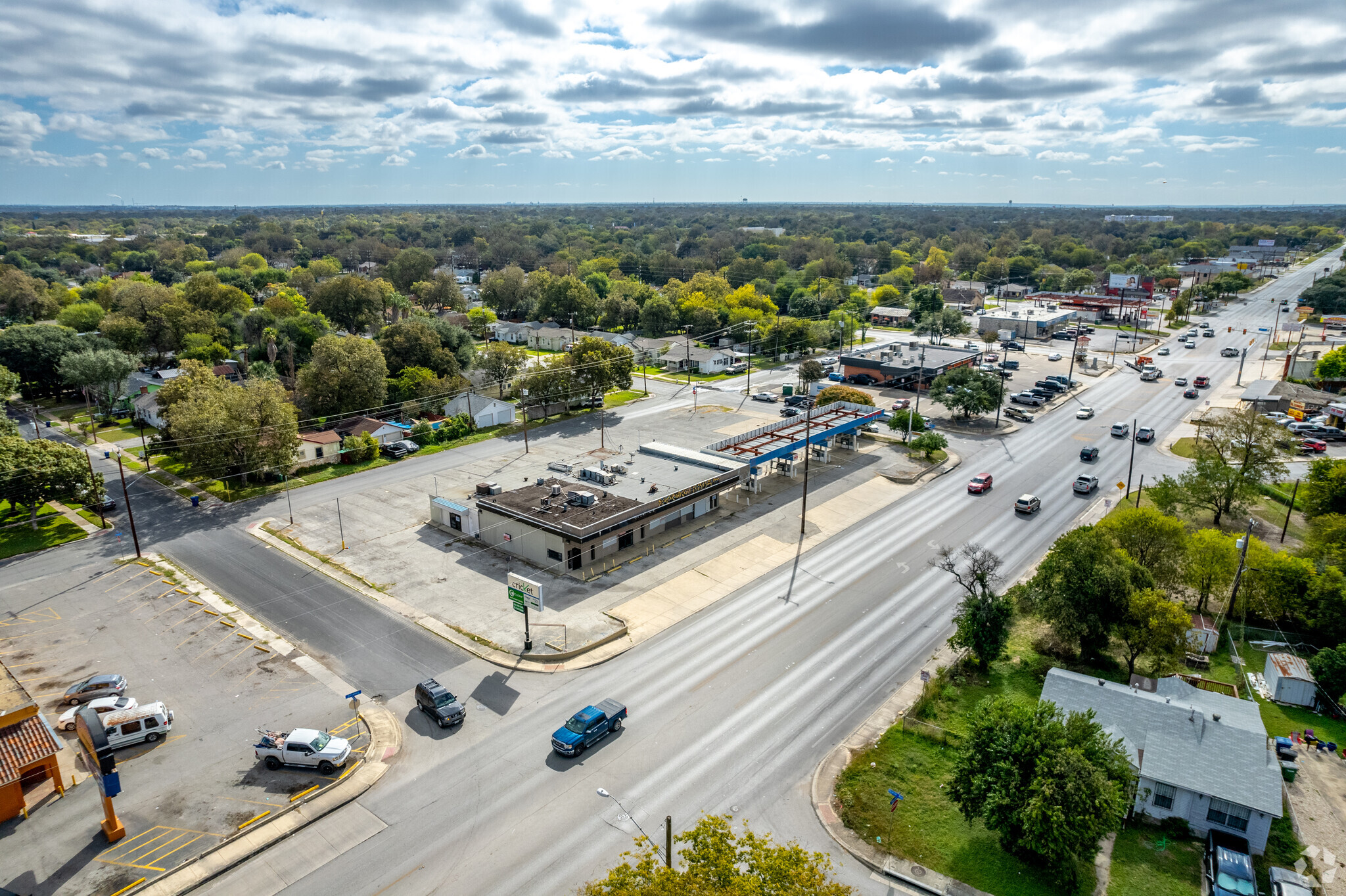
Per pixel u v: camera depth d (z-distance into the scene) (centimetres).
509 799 3753
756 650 5128
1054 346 16025
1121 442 9669
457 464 9019
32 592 5981
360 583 6106
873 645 5184
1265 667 4931
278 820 3644
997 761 3403
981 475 8431
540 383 10888
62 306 18262
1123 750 3556
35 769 3806
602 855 3394
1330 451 9062
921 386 12519
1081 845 3145
